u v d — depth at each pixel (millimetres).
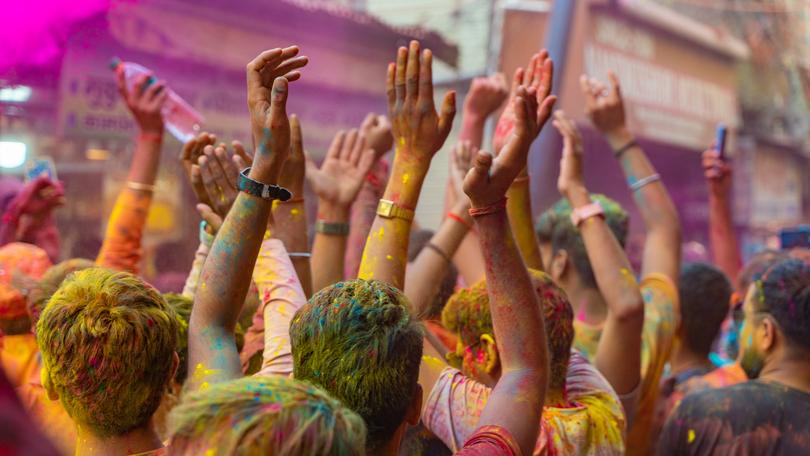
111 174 6102
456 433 1769
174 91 6316
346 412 1085
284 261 1811
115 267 2561
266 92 1588
